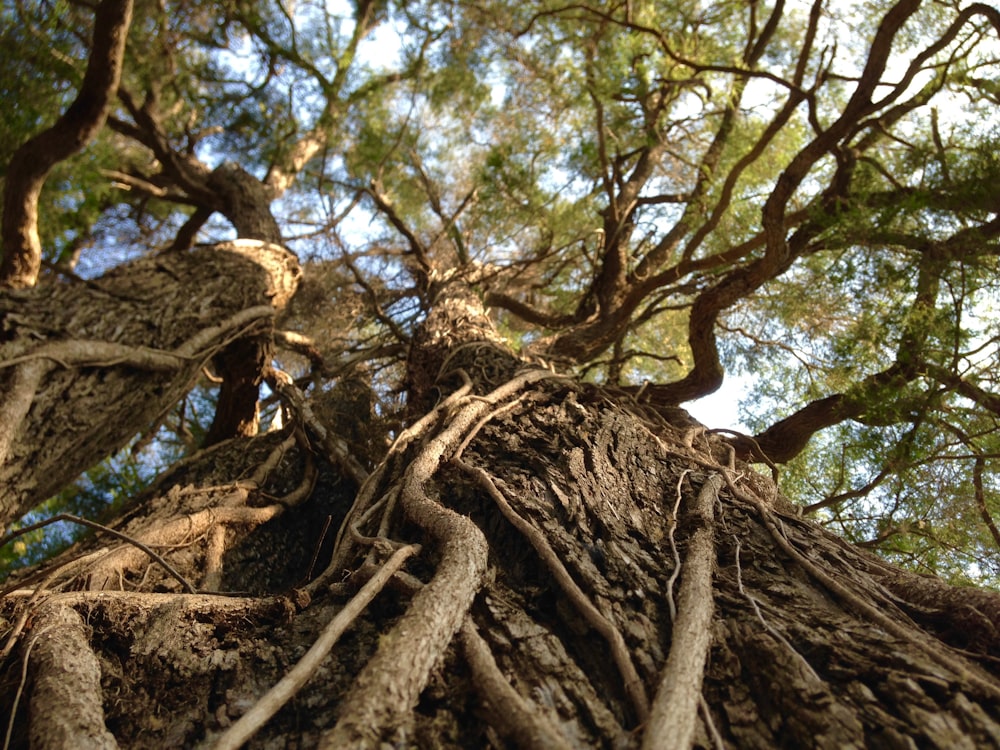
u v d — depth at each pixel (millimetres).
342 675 1781
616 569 2100
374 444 4355
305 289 7469
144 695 1847
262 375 5305
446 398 3748
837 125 4648
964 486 4441
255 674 1878
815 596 2035
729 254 5902
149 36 7344
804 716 1530
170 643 1967
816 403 5172
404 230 7609
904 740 1413
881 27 4430
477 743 1518
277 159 8617
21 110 5152
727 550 2264
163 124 8211
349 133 8266
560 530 2271
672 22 6512
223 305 4598
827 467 5664
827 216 4816
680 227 7004
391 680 1541
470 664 1669
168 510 3426
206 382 7199
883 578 2234
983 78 4992
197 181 8008
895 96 4594
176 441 7316
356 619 1983
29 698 1723
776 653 1693
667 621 1880
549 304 8305
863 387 4559
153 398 4008
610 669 1740
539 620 1946
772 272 5184
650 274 6918
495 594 1980
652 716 1477
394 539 2453
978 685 1547
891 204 4801
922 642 1716
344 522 2773
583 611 1882
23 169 5219
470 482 2678
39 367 3354
